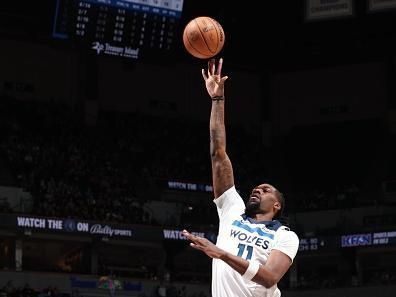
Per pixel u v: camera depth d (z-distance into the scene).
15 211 37.25
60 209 37.91
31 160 40.91
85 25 37.50
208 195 44.84
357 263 41.62
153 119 48.41
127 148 45.31
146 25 38.56
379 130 48.38
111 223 38.59
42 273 36.25
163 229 39.91
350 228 41.91
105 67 48.12
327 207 44.34
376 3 39.72
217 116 6.93
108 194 41.09
